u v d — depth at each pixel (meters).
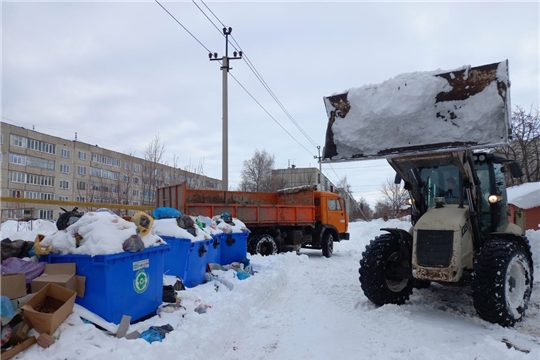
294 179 68.00
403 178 6.46
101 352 3.45
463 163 5.64
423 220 5.82
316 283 8.51
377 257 6.23
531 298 6.83
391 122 5.61
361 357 4.30
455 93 5.20
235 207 12.05
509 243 5.49
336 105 6.12
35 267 4.09
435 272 5.44
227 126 18.36
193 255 6.68
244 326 5.38
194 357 3.95
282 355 4.41
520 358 3.85
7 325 3.39
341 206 15.92
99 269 4.13
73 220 4.68
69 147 43.81
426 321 5.48
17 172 38.91
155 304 5.00
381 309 5.93
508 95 4.89
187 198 12.21
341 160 6.09
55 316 3.54
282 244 13.76
